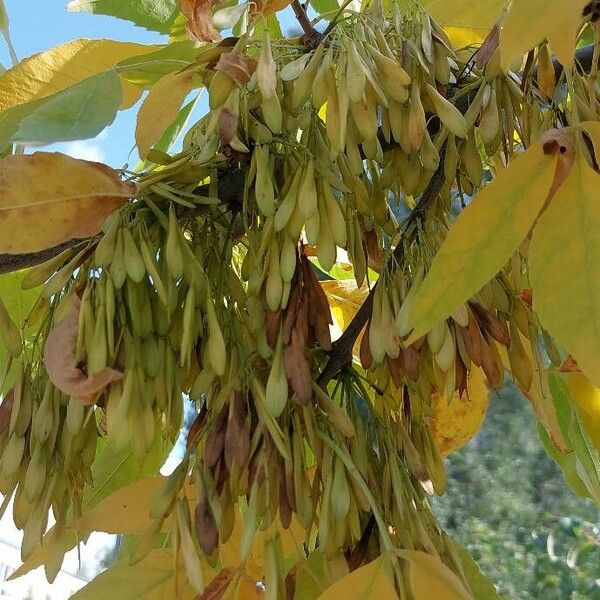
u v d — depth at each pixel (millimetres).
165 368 264
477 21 397
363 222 312
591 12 273
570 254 203
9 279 396
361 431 281
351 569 262
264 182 271
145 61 356
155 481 284
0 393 292
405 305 268
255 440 255
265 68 273
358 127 267
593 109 271
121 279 258
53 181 260
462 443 419
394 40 304
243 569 260
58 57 360
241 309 291
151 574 277
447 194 302
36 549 292
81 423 263
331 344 292
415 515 267
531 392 312
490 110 291
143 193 278
